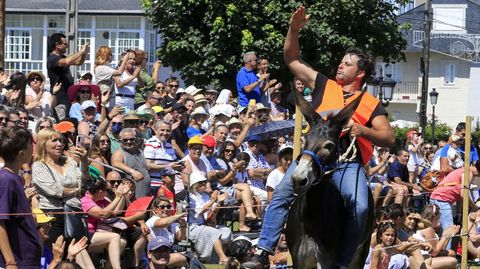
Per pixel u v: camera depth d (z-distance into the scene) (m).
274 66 29.92
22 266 8.48
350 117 8.02
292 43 9.16
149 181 13.43
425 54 45.19
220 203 14.23
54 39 16.14
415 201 18.30
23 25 49.50
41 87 15.81
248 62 19.05
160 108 17.05
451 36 65.00
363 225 8.24
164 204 12.59
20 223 8.49
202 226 13.16
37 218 10.34
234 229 15.10
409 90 67.94
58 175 11.00
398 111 68.19
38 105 15.44
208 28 31.58
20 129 8.68
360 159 8.63
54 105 15.87
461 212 16.36
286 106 27.20
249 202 14.44
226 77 31.19
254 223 14.53
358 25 31.16
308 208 8.16
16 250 8.46
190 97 17.89
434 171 18.56
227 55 30.88
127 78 17.58
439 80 68.50
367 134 8.31
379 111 8.67
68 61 15.97
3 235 8.34
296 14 9.02
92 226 11.63
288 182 8.40
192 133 16.70
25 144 8.66
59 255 9.88
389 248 12.79
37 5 49.41
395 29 32.12
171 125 14.89
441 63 68.31
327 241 8.18
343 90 8.90
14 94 14.45
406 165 18.83
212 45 30.78
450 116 68.50
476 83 66.44
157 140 14.45
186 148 16.66
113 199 12.43
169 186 13.93
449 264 14.07
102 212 11.39
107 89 17.03
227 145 15.73
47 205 10.92
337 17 30.42
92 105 14.94
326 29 30.25
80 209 11.16
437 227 15.88
